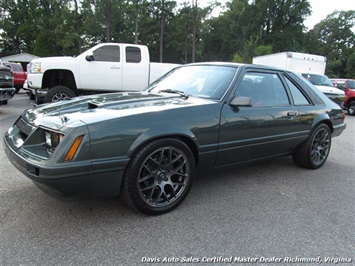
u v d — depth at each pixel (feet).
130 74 28.50
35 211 8.87
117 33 165.27
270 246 7.62
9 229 7.87
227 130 9.99
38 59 27.61
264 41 159.02
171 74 13.20
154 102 9.61
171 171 9.04
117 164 7.79
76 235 7.70
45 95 27.53
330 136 14.70
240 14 173.17
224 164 10.55
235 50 176.86
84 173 7.34
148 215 8.82
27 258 6.73
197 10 165.68
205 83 11.19
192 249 7.34
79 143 7.25
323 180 12.76
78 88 28.04
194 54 170.91
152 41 174.70
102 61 27.86
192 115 9.18
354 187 12.09
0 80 26.23
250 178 12.60
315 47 169.37
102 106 8.95
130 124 7.99
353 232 8.49
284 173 13.47
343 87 46.21
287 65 42.93
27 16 188.55
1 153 14.52
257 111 10.91
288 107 12.19
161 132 8.39
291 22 162.30
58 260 6.70
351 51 214.07
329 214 9.55
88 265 6.59
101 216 8.71
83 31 156.15
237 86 10.64
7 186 10.63
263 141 11.30
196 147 9.35
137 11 158.40
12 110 30.55
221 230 8.26
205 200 10.17
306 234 8.27
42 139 8.03
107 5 147.95
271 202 10.25
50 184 7.12
